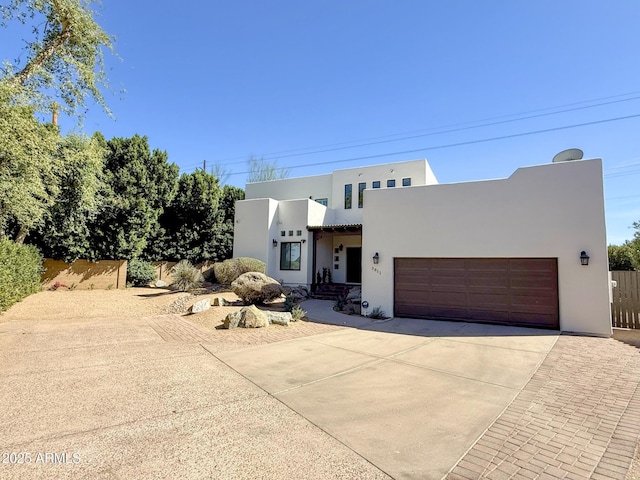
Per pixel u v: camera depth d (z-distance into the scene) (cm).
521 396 486
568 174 1019
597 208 978
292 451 323
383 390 504
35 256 1534
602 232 969
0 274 1026
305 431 367
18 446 323
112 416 399
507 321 1071
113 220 1862
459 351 756
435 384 536
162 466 292
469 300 1132
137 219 1922
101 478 271
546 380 561
